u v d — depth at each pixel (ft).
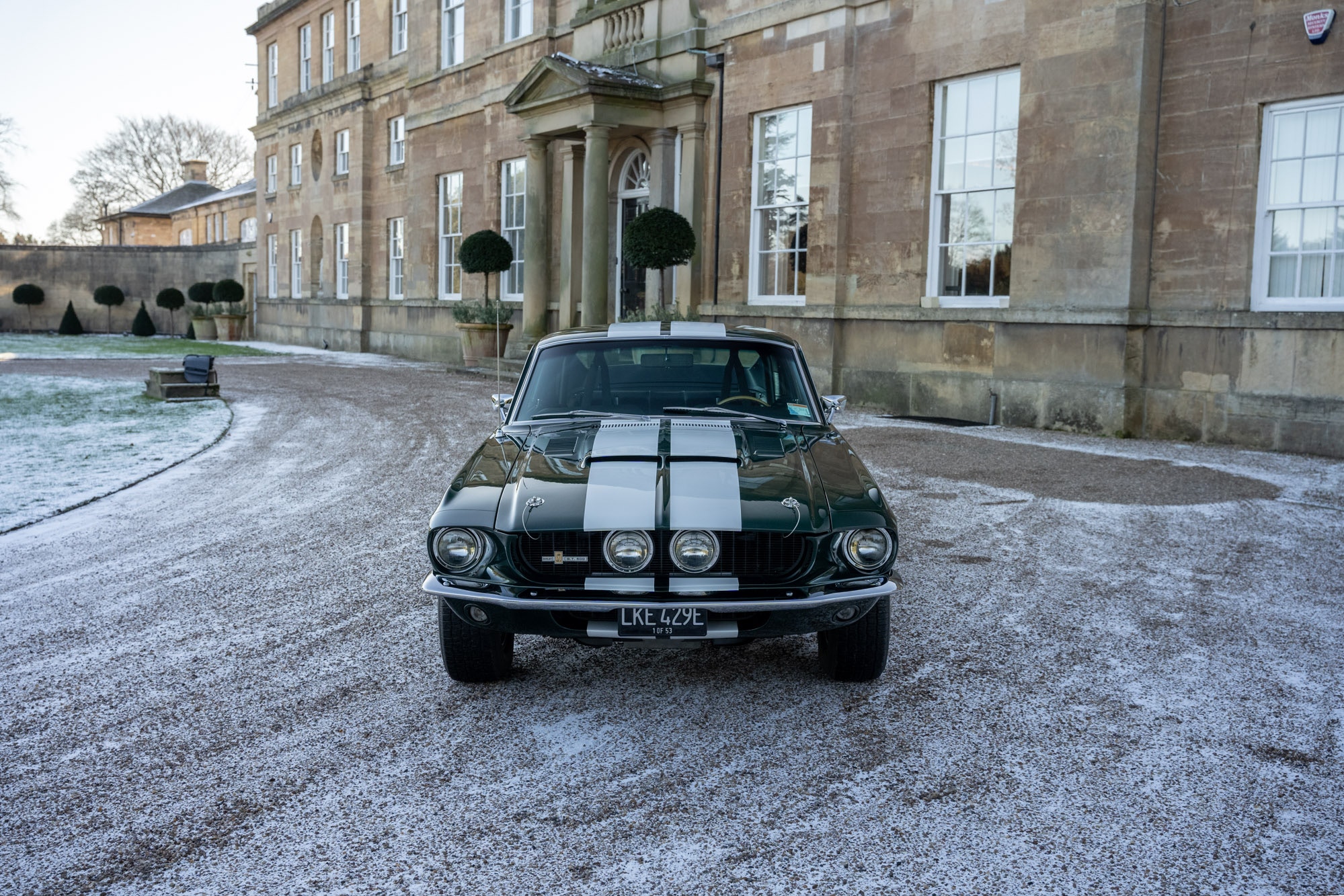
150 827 10.61
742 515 12.90
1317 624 17.13
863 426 42.04
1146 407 39.09
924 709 13.66
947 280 46.19
